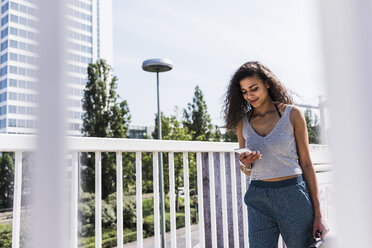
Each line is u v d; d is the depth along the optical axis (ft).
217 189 9.84
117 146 5.85
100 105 50.14
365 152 2.01
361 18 2.02
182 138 53.21
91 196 30.99
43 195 2.16
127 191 44.83
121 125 51.67
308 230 4.71
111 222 40.01
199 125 61.11
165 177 42.16
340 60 2.05
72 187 5.12
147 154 46.96
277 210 4.83
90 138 5.44
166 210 41.65
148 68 20.07
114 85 52.16
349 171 2.04
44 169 2.17
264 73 5.28
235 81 5.75
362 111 2.02
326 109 2.09
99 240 5.66
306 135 4.91
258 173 5.04
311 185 4.85
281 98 5.30
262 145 5.00
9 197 19.92
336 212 2.08
